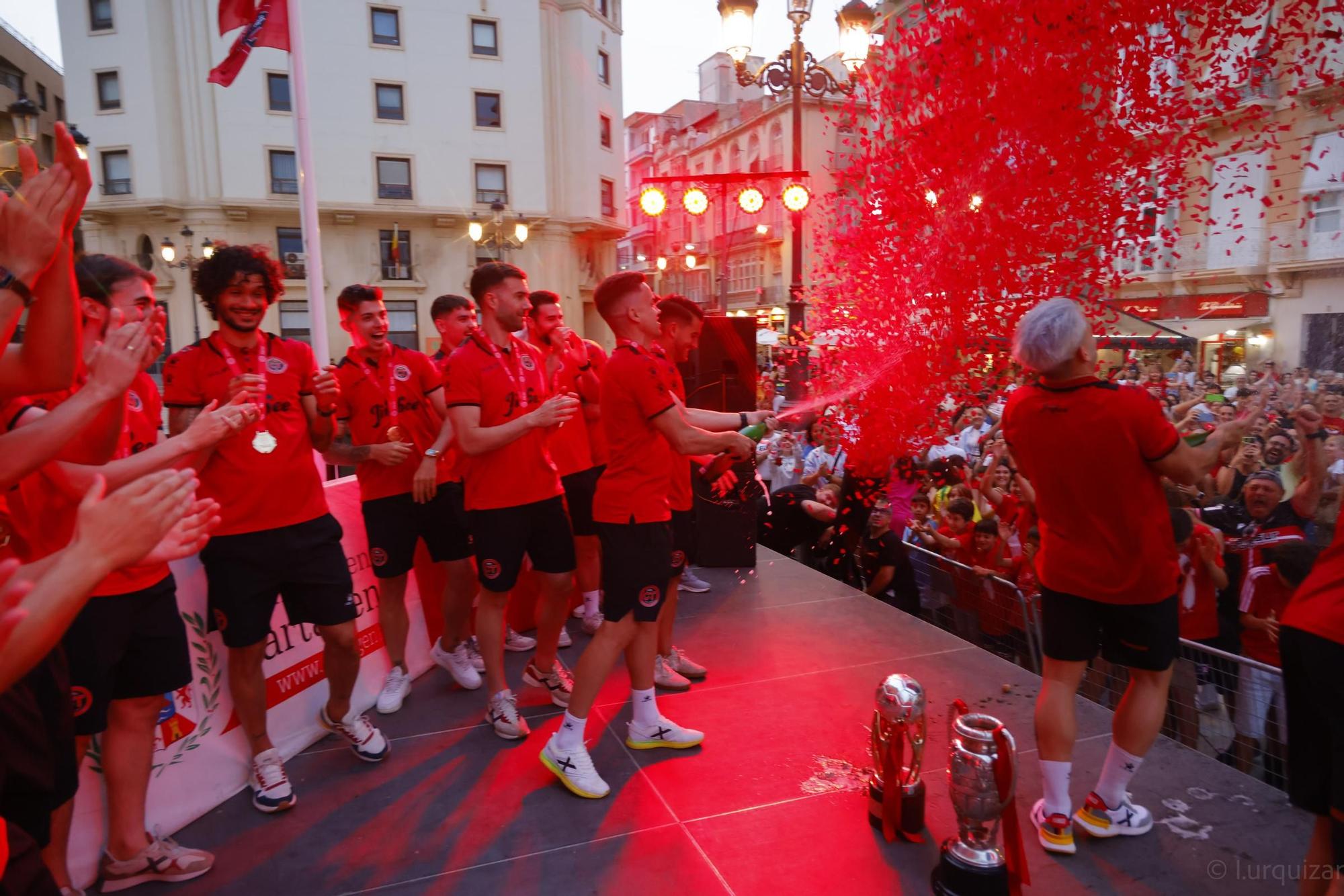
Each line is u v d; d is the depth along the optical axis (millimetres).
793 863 2457
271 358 2727
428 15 27500
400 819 2723
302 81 5852
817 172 25344
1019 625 4070
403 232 28234
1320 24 2689
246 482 2637
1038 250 3293
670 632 3725
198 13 25469
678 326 3555
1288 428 4152
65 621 1054
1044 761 2541
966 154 3379
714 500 5465
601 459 4602
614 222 31922
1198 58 2893
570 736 2844
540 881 2389
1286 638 1955
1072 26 2984
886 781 2537
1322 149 2789
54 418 1481
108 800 2430
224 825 2705
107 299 2334
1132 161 3041
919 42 3504
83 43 25516
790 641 4242
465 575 3680
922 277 3727
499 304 3141
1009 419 2580
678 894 2322
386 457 3318
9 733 1603
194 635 2803
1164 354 5539
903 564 4898
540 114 29250
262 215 26672
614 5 31594
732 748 3160
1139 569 2342
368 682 3641
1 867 1156
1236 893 2299
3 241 1346
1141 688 2475
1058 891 2322
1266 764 2961
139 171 25750
